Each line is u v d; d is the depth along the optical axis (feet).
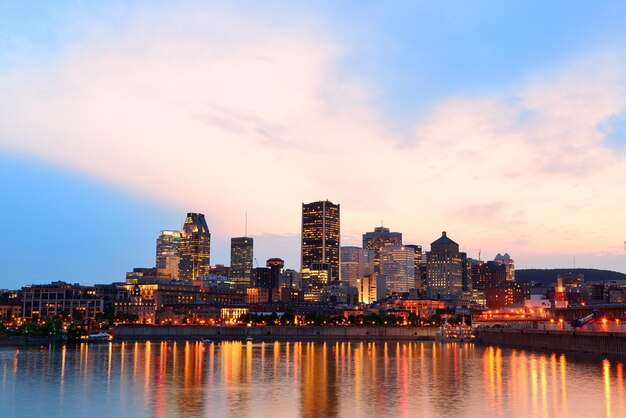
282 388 491.31
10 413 387.75
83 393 468.34
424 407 393.91
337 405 404.77
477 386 493.36
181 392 469.98
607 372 588.50
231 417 367.45
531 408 387.14
